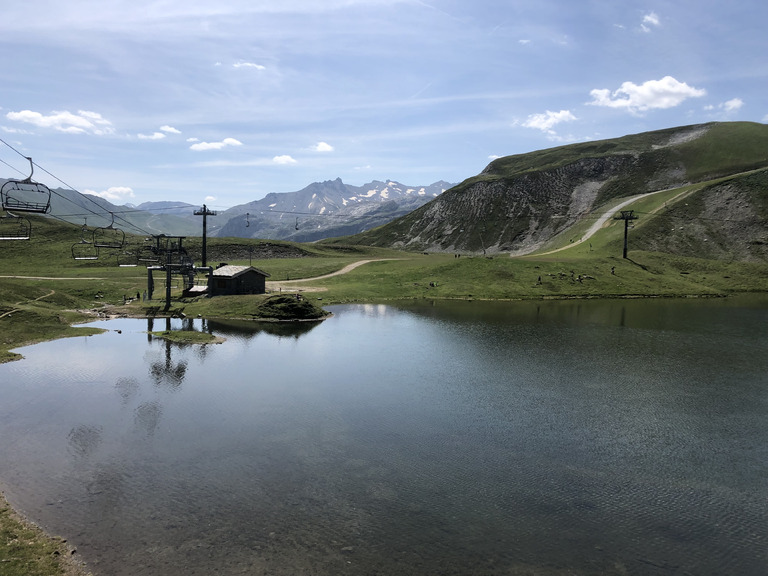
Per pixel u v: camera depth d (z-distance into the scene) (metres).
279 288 104.75
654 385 42.75
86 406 35.56
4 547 18.55
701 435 32.25
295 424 32.81
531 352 54.59
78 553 18.94
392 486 24.89
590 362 50.41
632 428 33.22
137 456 27.67
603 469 27.31
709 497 24.59
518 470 26.94
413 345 57.78
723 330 68.94
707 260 146.38
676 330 68.69
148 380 42.25
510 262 129.12
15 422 32.38
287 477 25.55
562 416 35.22
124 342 57.12
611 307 93.19
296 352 53.66
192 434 30.88
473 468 27.05
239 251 167.25
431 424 33.28
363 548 19.80
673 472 27.14
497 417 34.81
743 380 44.38
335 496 23.77
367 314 81.94
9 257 138.50
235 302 79.94
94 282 97.94
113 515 21.69
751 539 21.17
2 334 56.38
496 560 19.28
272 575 18.03
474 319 77.19
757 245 164.00
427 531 21.08
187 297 87.69
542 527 21.64
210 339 58.81
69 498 23.05
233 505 22.75
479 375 45.22
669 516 22.83
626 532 21.44
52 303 76.19
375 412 35.34
